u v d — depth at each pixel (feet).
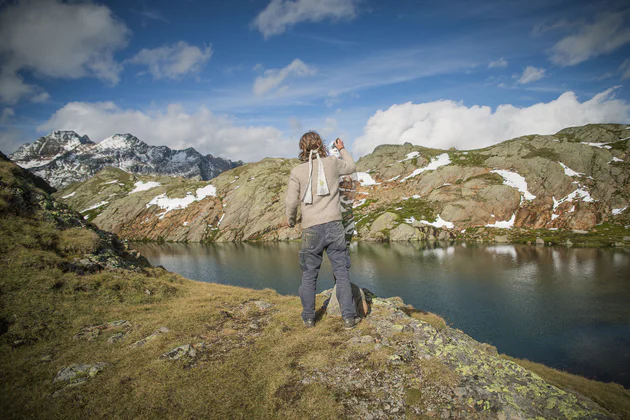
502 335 99.81
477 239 291.99
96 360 15.19
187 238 450.71
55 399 11.88
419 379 12.21
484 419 10.18
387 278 172.04
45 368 14.52
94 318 22.61
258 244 377.50
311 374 12.82
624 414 33.09
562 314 112.98
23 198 39.04
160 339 17.43
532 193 341.00
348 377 12.52
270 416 10.54
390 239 322.55
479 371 12.51
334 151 17.13
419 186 438.81
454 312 119.55
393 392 11.60
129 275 34.88
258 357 14.51
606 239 244.42
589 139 422.41
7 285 24.72
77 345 17.62
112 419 10.58
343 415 10.52
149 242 454.81
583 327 102.27
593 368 78.48
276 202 452.76
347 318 16.40
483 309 121.49
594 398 36.96
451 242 291.17
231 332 18.29
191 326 19.51
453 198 371.15
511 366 13.01
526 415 10.21
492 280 158.61
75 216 45.14
